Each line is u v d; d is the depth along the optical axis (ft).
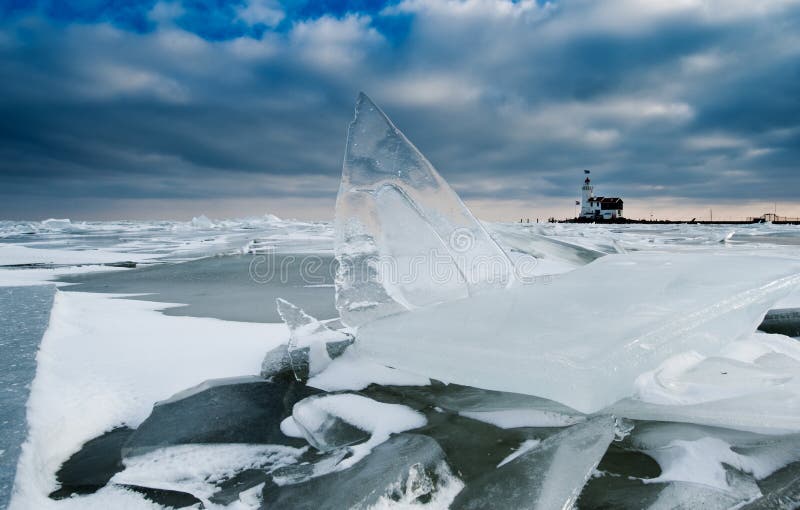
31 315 9.39
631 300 6.14
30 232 80.89
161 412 5.66
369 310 7.40
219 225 98.12
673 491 3.90
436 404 5.74
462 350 5.30
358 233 7.59
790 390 4.96
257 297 15.19
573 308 6.03
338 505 3.72
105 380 6.47
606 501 3.85
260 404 5.92
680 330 5.49
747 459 4.36
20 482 3.92
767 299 6.72
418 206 7.63
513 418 5.26
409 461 4.22
